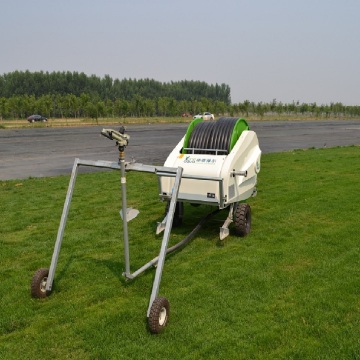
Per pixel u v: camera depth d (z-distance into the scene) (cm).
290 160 1584
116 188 1098
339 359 357
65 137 2803
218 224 760
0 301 475
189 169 632
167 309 418
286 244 647
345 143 2431
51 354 374
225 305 454
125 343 388
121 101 6275
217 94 15038
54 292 495
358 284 496
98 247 650
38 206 911
